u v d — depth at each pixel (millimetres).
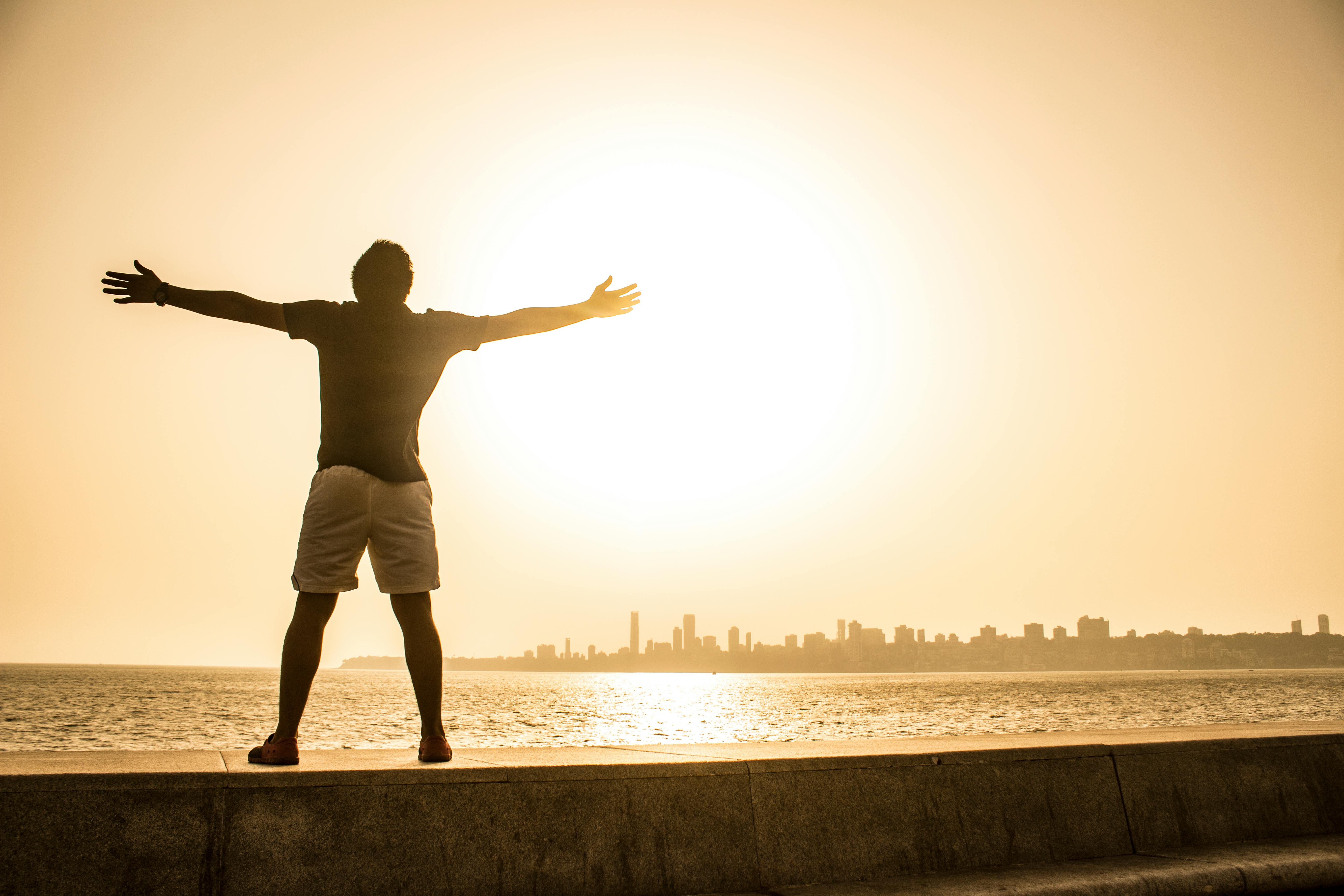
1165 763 3580
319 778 2297
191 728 45844
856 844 2908
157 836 2111
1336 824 3865
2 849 1967
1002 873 2961
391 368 3123
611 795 2631
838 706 81375
